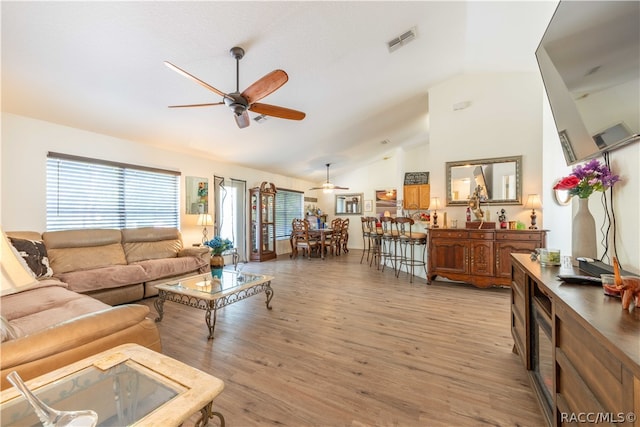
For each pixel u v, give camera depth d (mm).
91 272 2955
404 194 6188
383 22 2680
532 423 1407
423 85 4320
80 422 775
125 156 4070
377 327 2629
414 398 1604
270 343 2299
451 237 4066
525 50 3334
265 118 4156
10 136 3027
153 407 921
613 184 1432
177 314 2990
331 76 3436
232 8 2168
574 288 1173
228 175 5949
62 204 3445
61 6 1933
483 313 2996
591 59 1454
